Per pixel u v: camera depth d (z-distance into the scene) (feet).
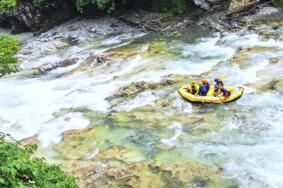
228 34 70.49
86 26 86.94
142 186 34.88
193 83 50.96
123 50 70.18
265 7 76.79
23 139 45.62
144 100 51.75
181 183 34.83
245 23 72.64
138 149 41.34
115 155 40.57
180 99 50.72
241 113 46.11
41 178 20.53
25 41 86.99
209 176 35.47
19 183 18.72
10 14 93.81
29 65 71.36
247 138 41.14
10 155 20.58
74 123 48.24
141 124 46.24
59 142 44.37
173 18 81.05
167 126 45.32
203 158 38.52
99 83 59.11
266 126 42.75
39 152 42.68
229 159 37.91
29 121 50.21
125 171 37.11
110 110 50.44
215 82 53.52
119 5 88.22
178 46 69.26
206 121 45.52
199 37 72.33
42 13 92.43
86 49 75.25
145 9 86.12
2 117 52.16
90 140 44.01
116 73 61.62
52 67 68.08
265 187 33.37
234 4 75.56
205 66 59.93
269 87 50.31
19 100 57.16
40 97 57.21
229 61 59.36
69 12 92.02
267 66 55.62
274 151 38.34
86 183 36.04
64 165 39.37
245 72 55.16
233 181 34.55
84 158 40.60
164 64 62.34
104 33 82.28
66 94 57.00
